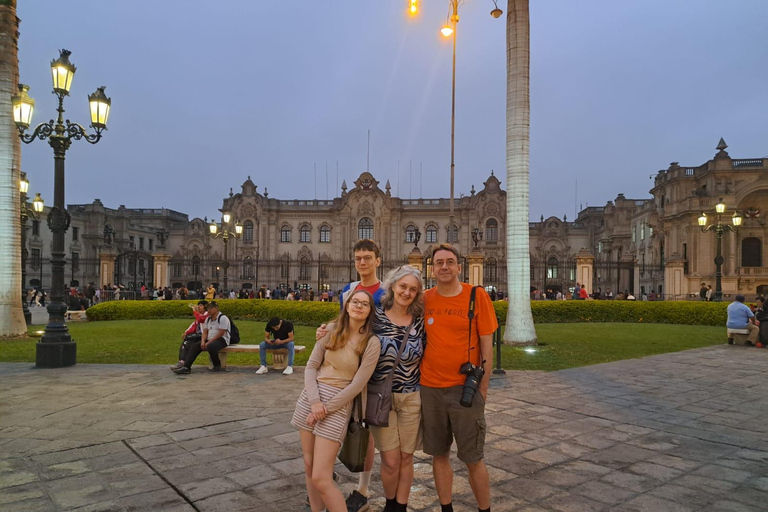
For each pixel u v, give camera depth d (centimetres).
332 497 372
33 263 5247
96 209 5922
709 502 462
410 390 407
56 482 495
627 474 528
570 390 907
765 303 1574
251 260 5922
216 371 1075
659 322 2342
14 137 1593
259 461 554
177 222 7375
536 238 6278
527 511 444
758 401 838
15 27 1589
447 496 408
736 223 2616
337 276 6244
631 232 6062
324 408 381
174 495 468
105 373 1049
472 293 407
